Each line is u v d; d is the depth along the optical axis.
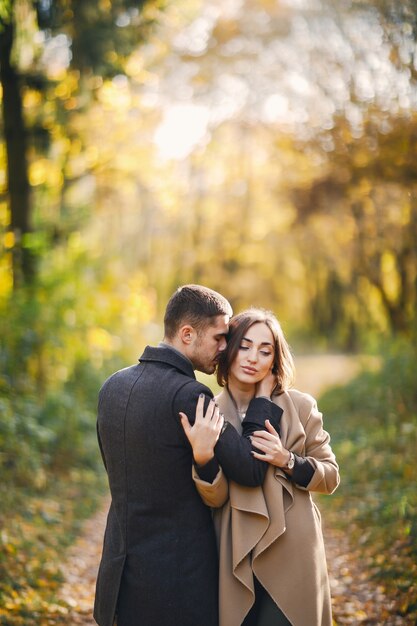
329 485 3.08
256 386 3.20
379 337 14.50
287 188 14.62
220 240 25.34
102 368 10.55
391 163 9.92
